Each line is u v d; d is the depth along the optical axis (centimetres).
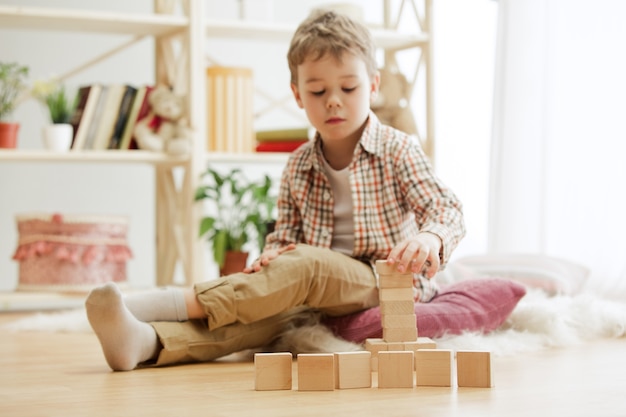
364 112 154
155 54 282
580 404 97
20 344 176
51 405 103
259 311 140
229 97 277
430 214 147
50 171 306
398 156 157
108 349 130
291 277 141
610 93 233
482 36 293
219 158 268
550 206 251
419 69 294
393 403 99
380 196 158
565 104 248
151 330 135
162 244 287
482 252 292
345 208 161
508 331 157
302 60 152
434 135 287
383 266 126
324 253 146
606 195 233
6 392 114
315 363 110
